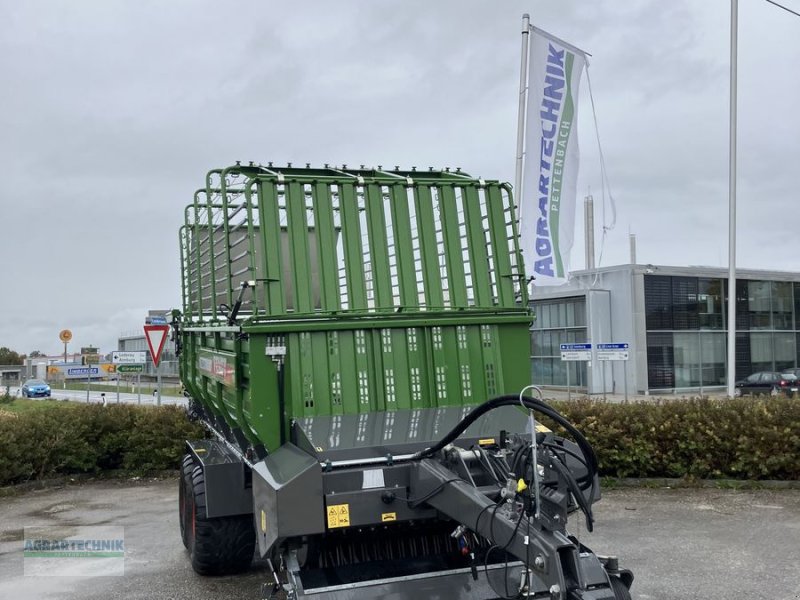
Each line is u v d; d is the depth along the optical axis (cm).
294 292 510
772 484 1027
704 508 923
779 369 3678
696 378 3350
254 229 534
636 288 3222
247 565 674
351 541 491
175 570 716
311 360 493
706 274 3381
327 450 437
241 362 520
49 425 1277
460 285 551
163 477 1317
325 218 533
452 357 528
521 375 549
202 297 757
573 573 346
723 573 652
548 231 1414
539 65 1409
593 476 415
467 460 446
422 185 560
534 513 368
